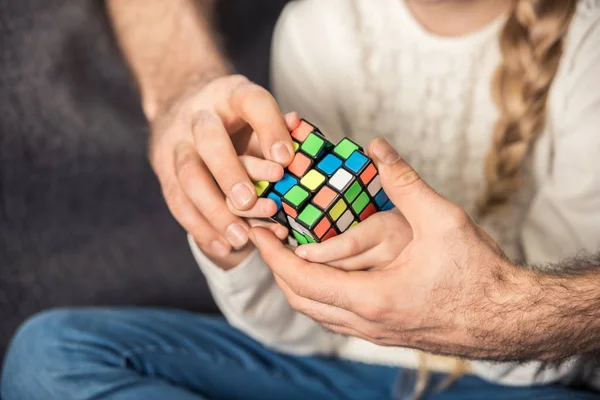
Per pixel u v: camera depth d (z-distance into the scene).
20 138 2.43
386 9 1.38
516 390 1.27
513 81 1.22
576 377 1.27
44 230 2.26
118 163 2.40
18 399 1.25
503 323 0.95
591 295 0.94
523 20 1.21
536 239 1.29
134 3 1.48
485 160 1.32
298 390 1.34
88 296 2.10
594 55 1.17
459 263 0.91
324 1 1.43
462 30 1.33
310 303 1.02
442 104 1.38
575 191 1.18
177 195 1.11
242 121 1.08
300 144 0.98
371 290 0.93
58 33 2.65
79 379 1.20
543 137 1.25
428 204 0.91
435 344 1.02
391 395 1.34
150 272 2.16
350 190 0.92
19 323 2.02
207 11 1.55
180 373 1.31
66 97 2.52
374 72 1.40
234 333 1.43
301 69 1.44
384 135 1.44
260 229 0.97
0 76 2.56
